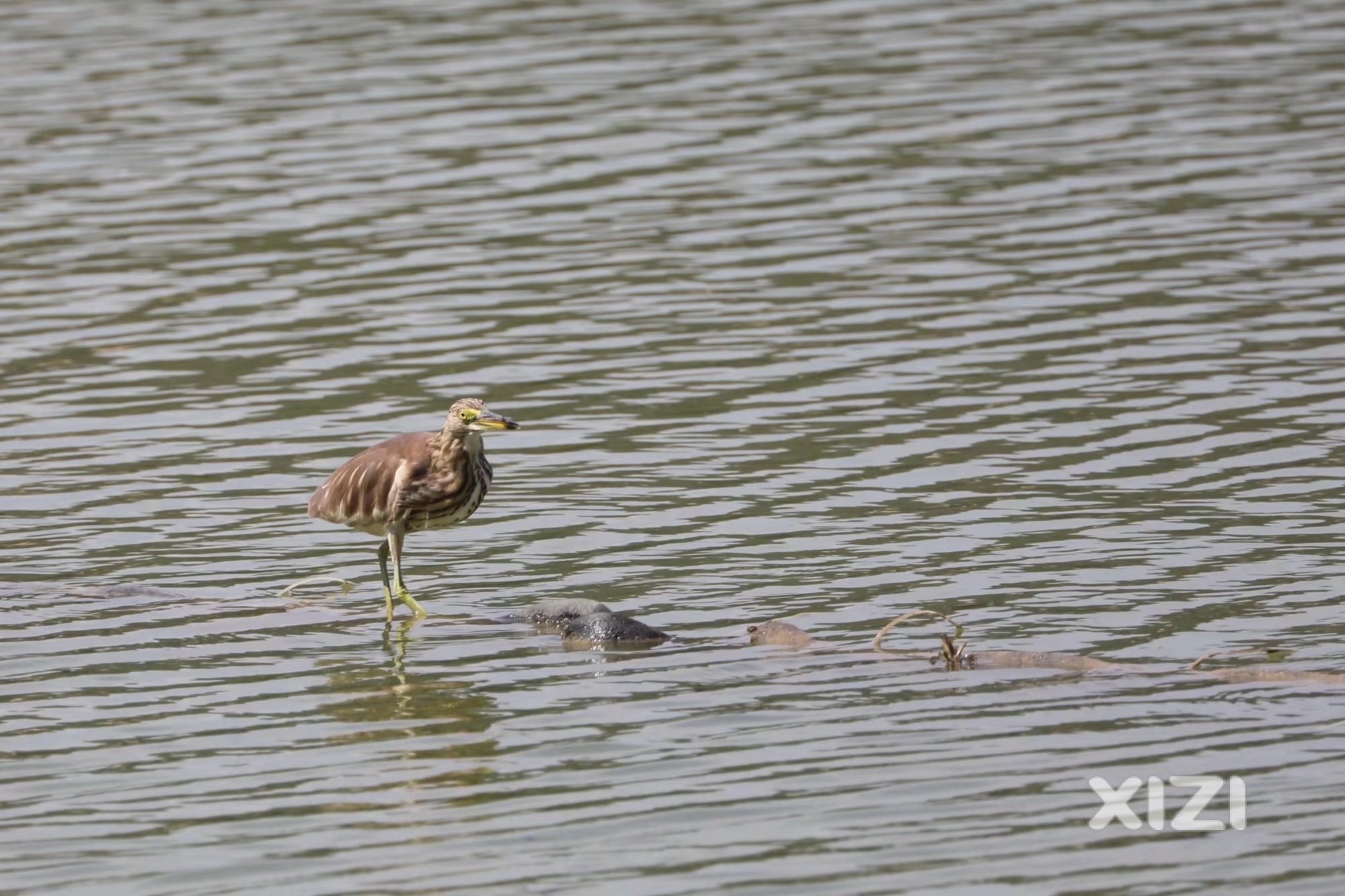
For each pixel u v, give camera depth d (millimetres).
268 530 15195
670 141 26641
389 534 13406
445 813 10289
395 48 31734
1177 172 24859
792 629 12688
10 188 25188
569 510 15469
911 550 14320
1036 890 9289
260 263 22422
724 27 32875
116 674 12430
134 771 10922
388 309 20844
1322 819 9875
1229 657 12047
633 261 22266
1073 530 14562
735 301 20828
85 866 9766
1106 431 16766
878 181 24875
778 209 23938
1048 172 25094
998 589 13477
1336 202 23422
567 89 29141
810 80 29484
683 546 14594
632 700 11812
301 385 18672
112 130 27469
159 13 34406
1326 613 12789
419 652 12734
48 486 16141
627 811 10242
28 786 10742
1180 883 9312
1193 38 31734
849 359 18984
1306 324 19438
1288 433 16516
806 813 10156
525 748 11125
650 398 18109
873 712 11477
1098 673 11914
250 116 28000
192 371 19125
